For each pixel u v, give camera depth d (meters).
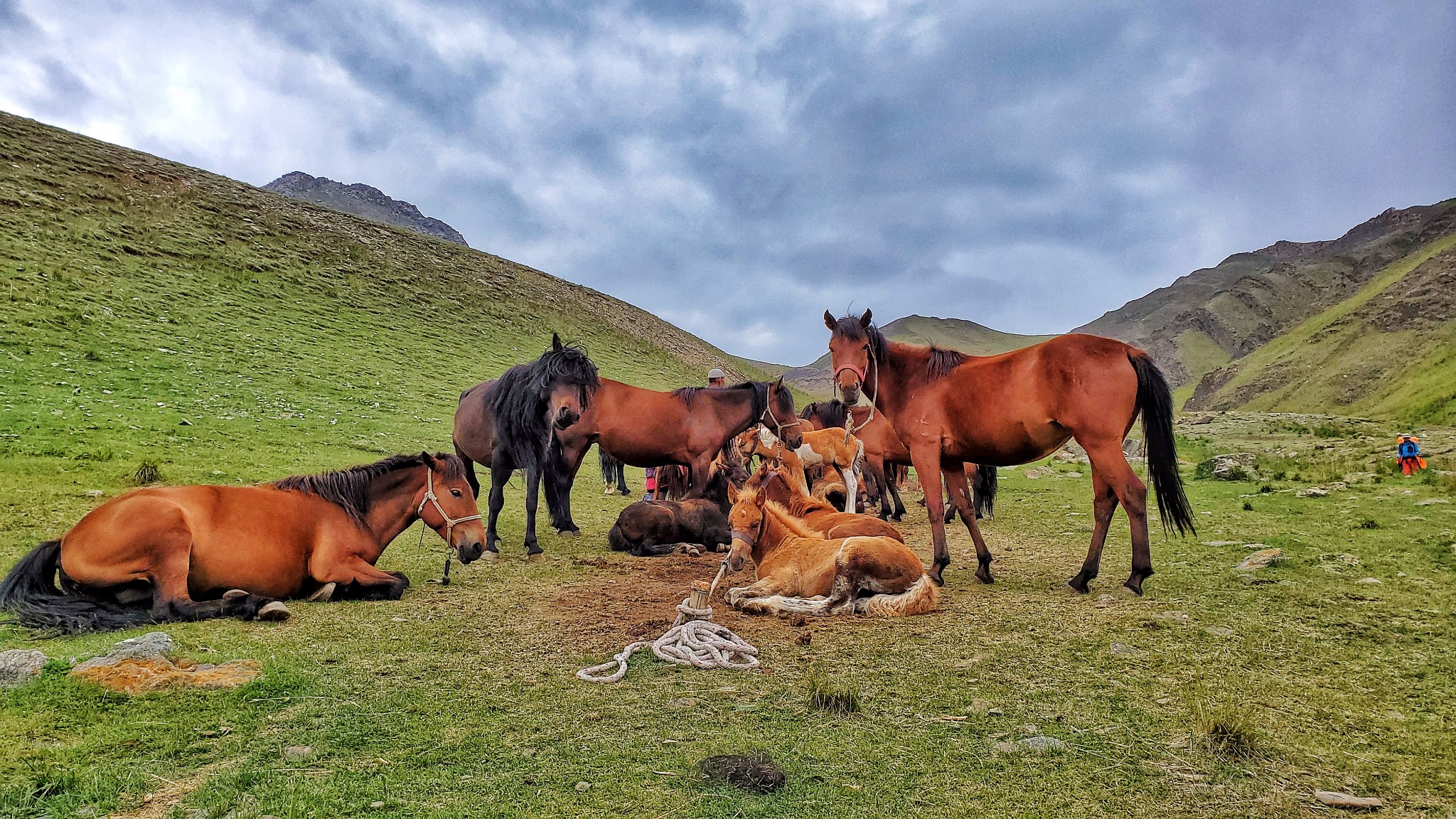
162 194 38.31
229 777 2.86
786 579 6.16
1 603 4.82
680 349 60.94
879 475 11.69
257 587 5.54
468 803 2.75
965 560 8.22
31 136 37.94
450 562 7.66
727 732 3.46
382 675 4.20
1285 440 24.98
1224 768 3.10
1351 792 2.92
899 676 4.24
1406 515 9.35
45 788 2.73
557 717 3.63
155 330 22.20
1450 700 3.82
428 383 25.94
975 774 3.04
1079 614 5.58
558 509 10.05
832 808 2.76
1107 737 3.40
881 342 7.10
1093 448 6.05
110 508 5.07
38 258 24.92
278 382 20.73
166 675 3.83
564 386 8.42
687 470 11.16
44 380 15.56
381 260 44.00
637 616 5.71
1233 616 5.39
